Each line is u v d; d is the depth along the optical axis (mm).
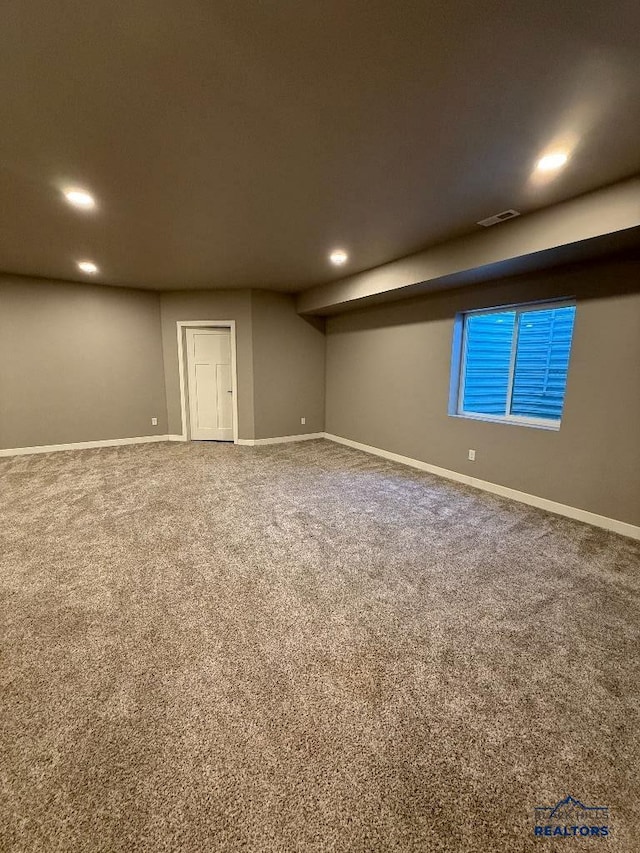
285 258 3951
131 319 5566
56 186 2400
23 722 1334
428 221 2939
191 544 2660
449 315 4117
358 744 1275
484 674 1575
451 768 1206
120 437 5695
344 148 1996
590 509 3072
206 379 5969
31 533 2795
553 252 2744
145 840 1009
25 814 1063
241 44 1335
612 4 1174
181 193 2496
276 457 5125
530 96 1598
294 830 1036
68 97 1607
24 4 1177
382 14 1219
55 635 1760
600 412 2963
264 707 1406
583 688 1515
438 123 1788
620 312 2807
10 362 4867
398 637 1783
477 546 2680
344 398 5914
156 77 1498
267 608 1978
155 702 1420
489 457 3809
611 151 1975
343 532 2875
